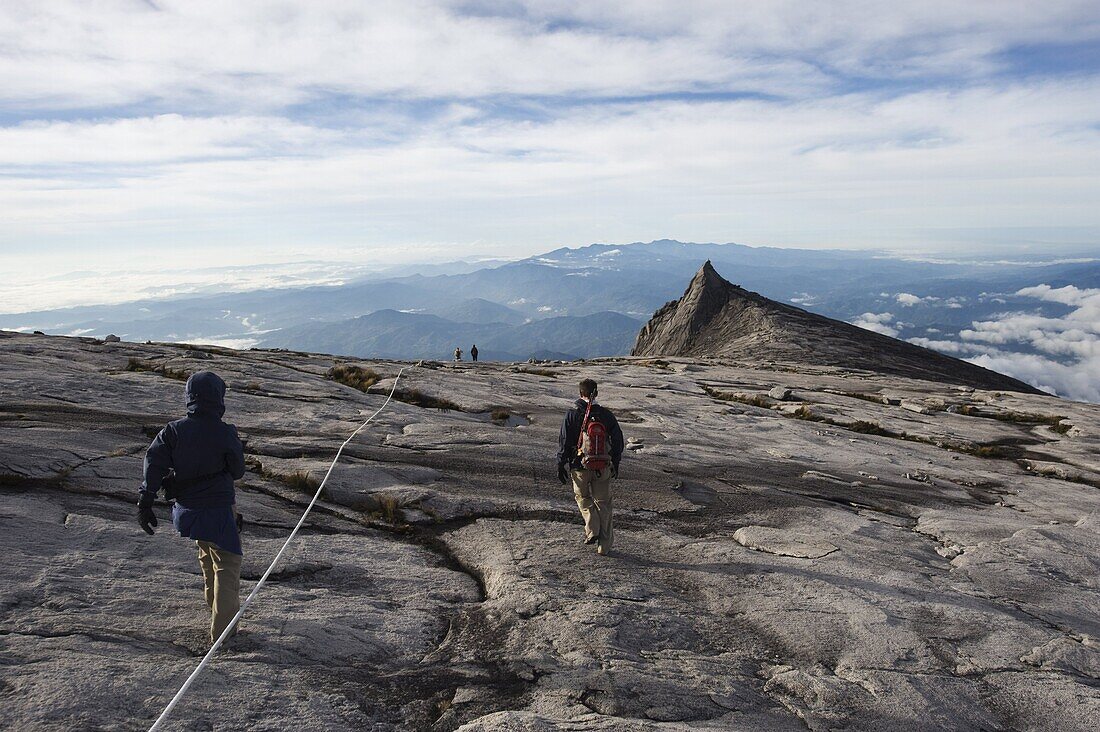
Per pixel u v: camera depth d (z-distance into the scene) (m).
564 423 8.64
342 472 10.68
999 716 5.53
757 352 66.25
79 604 5.74
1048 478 16.42
